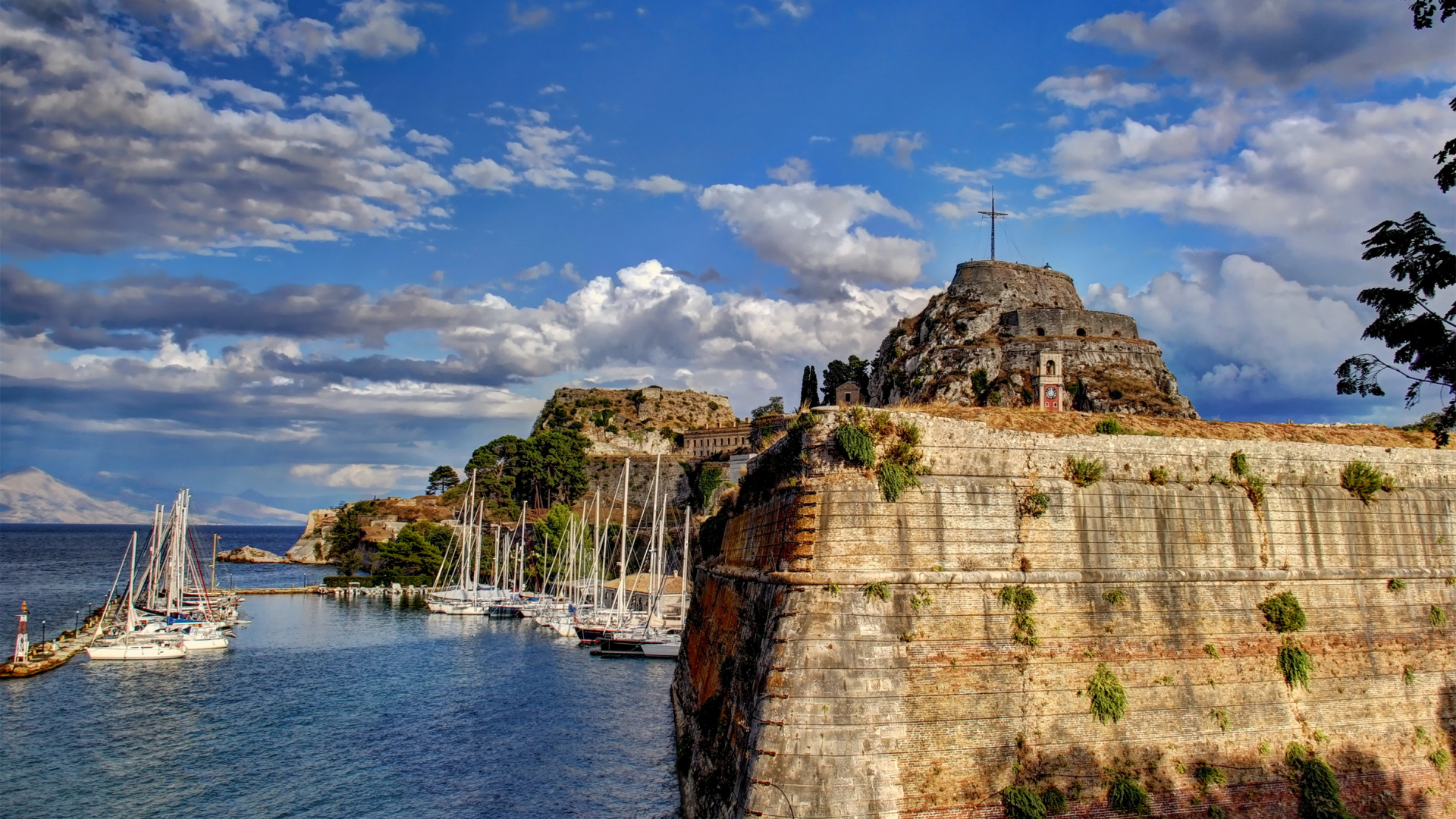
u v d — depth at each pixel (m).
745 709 33.47
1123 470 35.72
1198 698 33.75
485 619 134.00
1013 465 34.50
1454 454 40.44
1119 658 33.25
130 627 99.81
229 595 155.00
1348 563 37.62
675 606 126.19
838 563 31.84
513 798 49.09
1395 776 35.25
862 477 32.84
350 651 101.19
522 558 170.12
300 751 59.34
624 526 116.69
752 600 37.62
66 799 50.34
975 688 31.41
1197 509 36.09
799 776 29.41
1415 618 37.66
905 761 30.11
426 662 93.94
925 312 193.38
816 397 198.00
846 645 30.86
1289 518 37.31
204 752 59.31
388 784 51.94
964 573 32.41
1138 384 154.62
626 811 46.56
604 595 138.75
